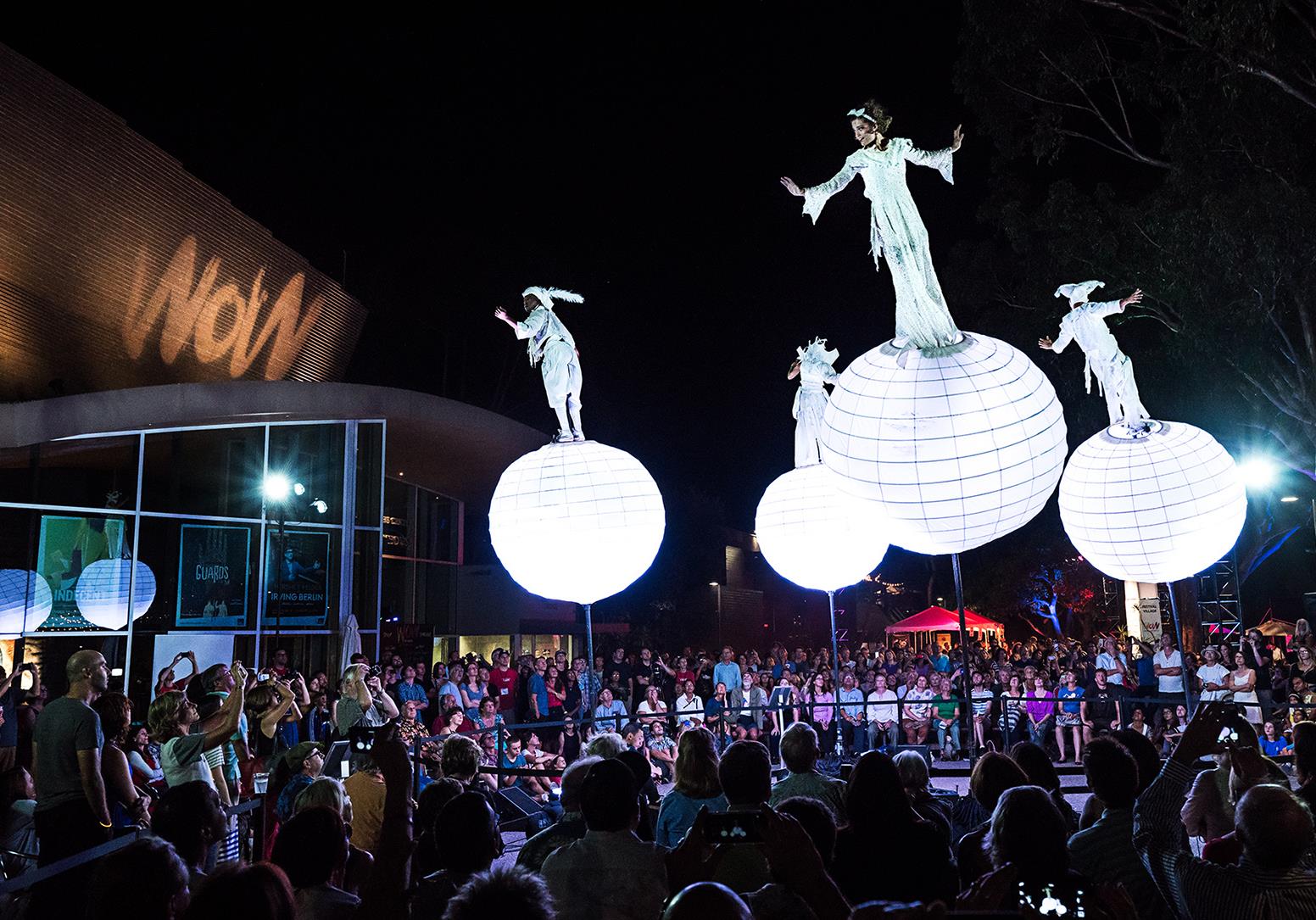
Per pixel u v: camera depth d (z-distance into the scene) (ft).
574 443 38.42
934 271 29.40
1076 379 86.07
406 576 86.17
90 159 61.36
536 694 58.54
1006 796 11.66
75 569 54.60
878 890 13.71
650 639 115.85
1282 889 12.23
